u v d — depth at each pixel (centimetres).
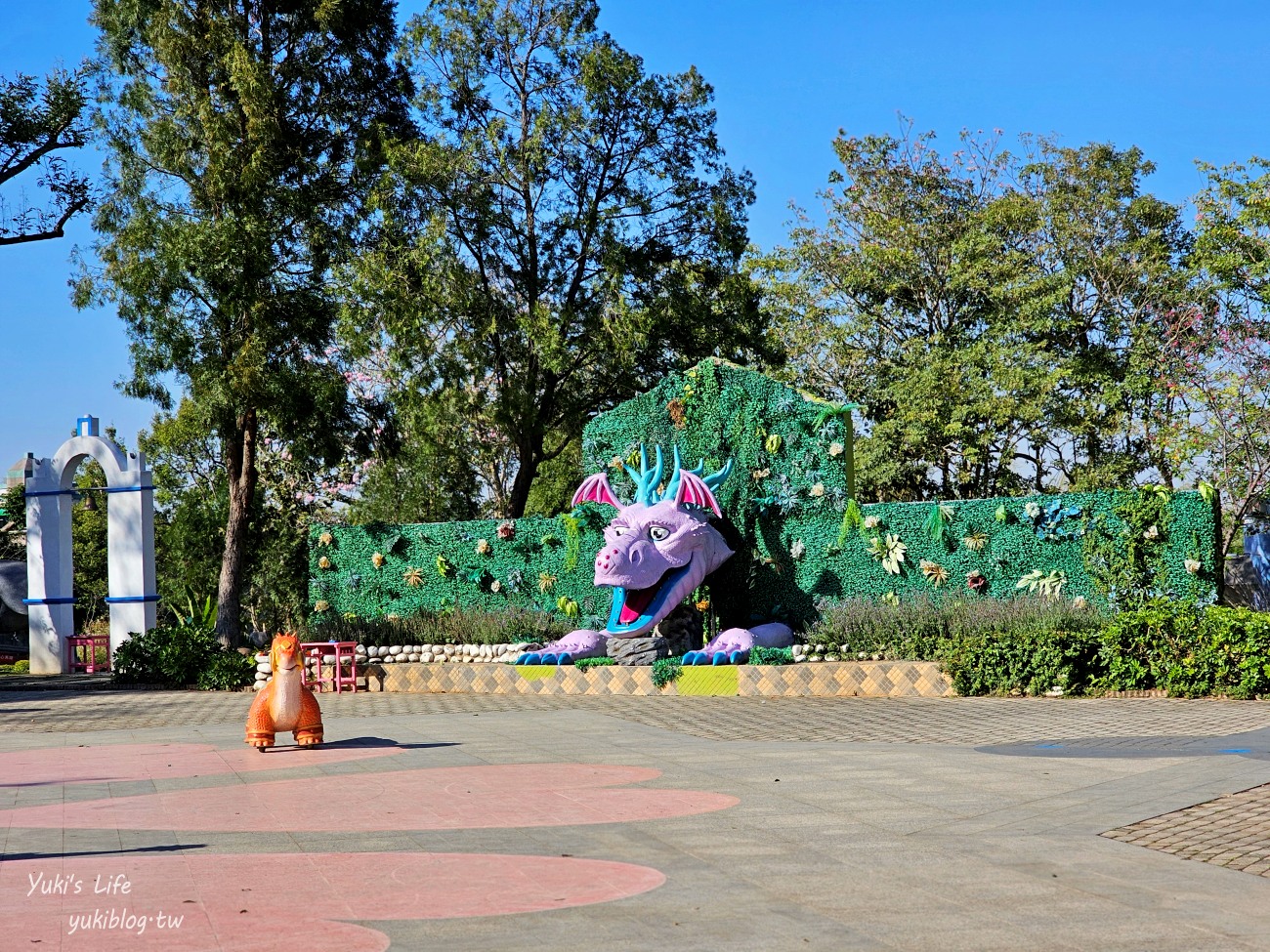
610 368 3044
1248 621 1655
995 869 751
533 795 1043
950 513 2059
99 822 960
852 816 921
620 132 2998
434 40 3028
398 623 2325
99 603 3850
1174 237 3722
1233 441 3127
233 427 2662
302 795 1070
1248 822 858
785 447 2184
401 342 2838
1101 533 1958
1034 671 1758
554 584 2348
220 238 2492
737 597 2200
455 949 605
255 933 639
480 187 2912
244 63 2520
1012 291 3525
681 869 766
